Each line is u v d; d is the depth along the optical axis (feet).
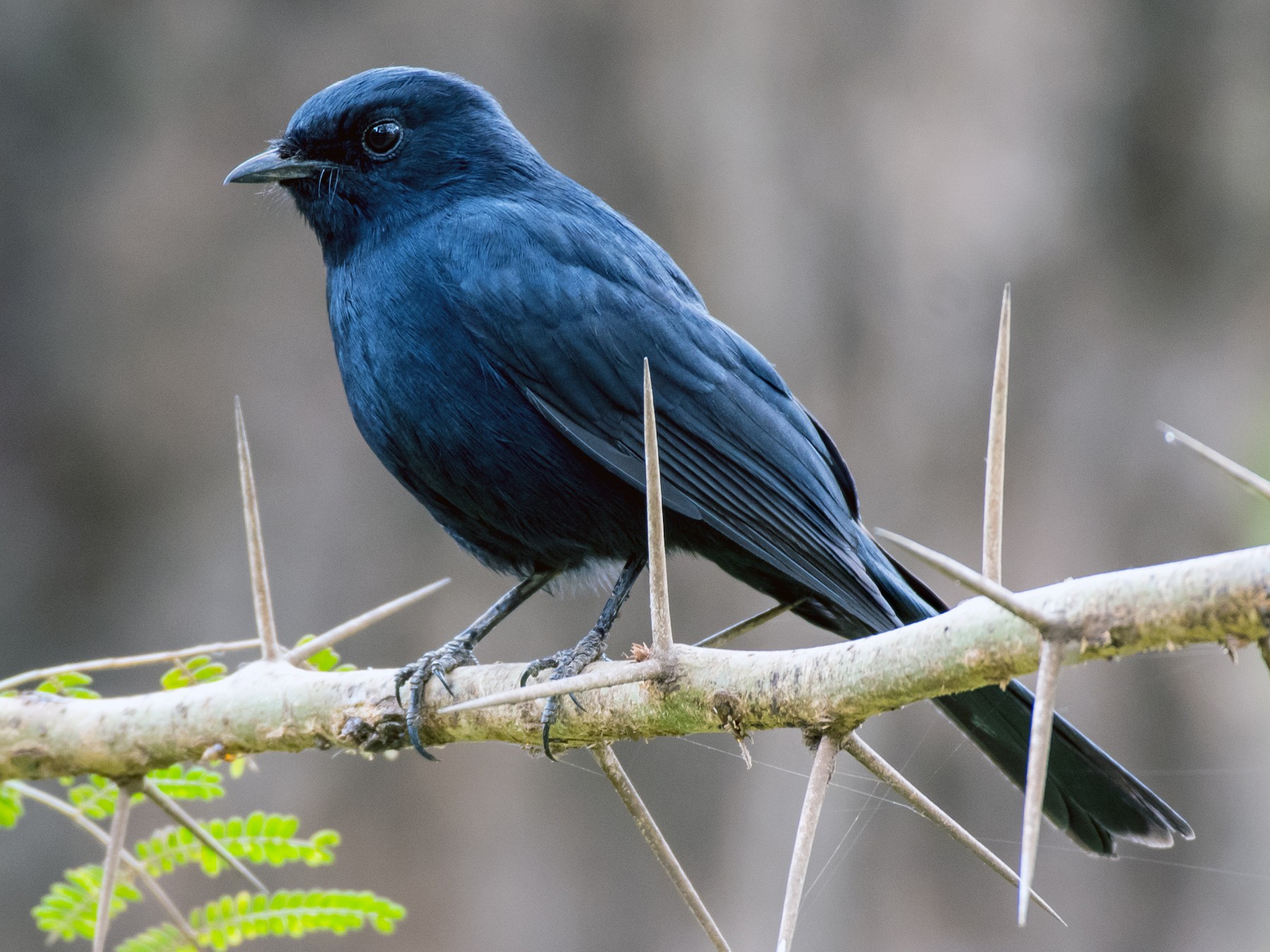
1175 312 47.16
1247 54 47.16
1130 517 44.83
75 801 19.72
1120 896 42.83
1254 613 11.84
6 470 43.34
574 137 45.06
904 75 44.80
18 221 44.14
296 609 42.70
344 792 40.86
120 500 43.70
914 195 44.52
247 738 18.40
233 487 43.65
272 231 44.96
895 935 41.09
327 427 43.96
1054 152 45.91
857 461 43.62
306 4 45.57
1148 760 44.47
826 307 44.21
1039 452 44.55
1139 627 12.21
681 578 42.01
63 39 44.52
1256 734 44.24
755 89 44.47
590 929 40.73
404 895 40.63
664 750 41.52
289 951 40.19
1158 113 46.93
